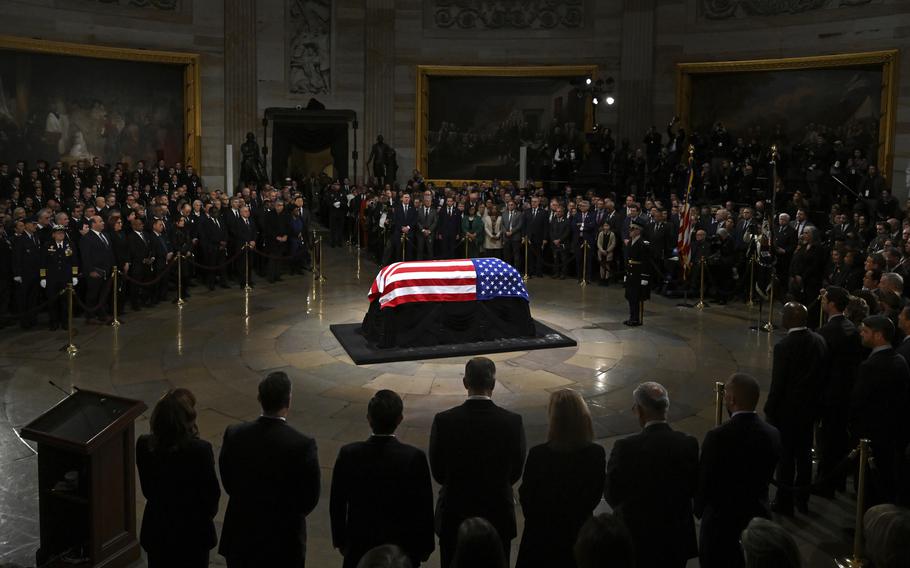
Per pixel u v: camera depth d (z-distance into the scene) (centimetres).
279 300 1480
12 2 2122
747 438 464
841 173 1978
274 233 1689
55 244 1245
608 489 443
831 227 1625
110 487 551
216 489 454
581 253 1723
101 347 1133
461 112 2666
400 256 1767
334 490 428
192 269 1598
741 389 468
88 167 2097
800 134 2253
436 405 896
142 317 1327
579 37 2580
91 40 2272
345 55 2648
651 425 441
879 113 2095
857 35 2123
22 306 1236
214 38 2497
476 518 278
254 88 2558
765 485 471
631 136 2539
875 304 757
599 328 1278
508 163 2656
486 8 2620
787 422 632
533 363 1069
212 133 2530
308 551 579
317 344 1161
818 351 629
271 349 1130
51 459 553
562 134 2511
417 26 2639
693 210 1576
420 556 426
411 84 2656
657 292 1598
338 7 2628
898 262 1034
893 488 607
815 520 637
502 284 1164
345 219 2323
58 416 553
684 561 436
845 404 662
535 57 2617
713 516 479
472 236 1775
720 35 2380
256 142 2469
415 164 2678
